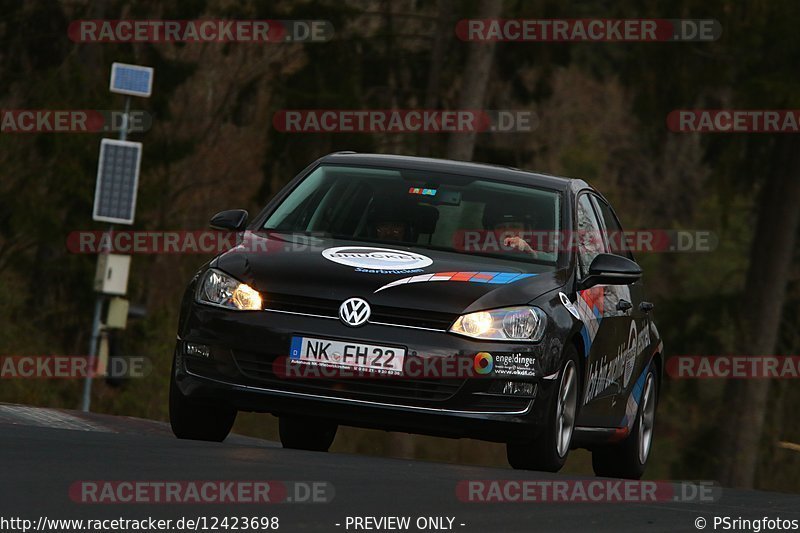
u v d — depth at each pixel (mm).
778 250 75312
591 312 25156
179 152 85562
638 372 29297
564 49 78062
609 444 29297
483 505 15391
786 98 69375
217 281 23281
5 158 80625
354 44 79375
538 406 22859
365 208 25516
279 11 80438
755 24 70312
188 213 100438
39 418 27531
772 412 80438
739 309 76125
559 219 25750
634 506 16828
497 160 79500
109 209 49656
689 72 71938
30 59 84750
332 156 27453
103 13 86250
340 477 16922
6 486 13641
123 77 49438
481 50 73000
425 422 22344
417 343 22250
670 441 92375
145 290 92750
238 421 77750
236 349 22719
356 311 22422
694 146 125938
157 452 18328
